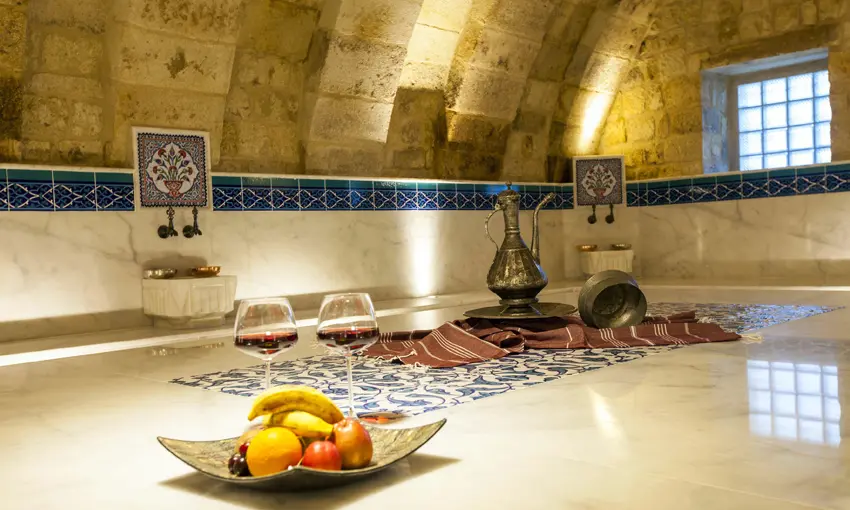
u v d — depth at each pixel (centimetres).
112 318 499
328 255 618
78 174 485
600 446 193
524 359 333
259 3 567
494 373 303
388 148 684
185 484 176
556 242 807
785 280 679
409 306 587
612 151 866
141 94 514
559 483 165
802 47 723
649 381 271
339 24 587
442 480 170
